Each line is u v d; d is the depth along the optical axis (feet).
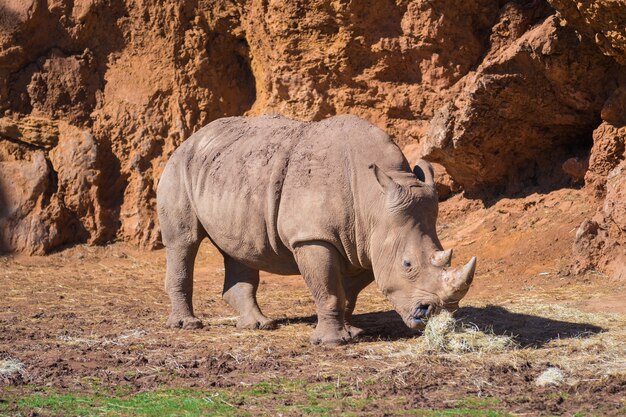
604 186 64.80
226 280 50.98
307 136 45.55
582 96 66.54
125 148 84.99
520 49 65.57
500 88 67.36
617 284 55.67
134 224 83.41
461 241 69.87
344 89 79.87
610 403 32.45
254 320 49.19
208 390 34.96
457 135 70.44
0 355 41.09
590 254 58.85
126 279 71.77
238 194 46.47
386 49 77.51
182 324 49.73
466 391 34.32
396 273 41.60
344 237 43.27
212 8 84.48
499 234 68.64
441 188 76.89
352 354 40.83
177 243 50.42
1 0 84.28
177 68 85.10
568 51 64.64
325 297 43.86
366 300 58.03
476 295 57.06
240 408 32.40
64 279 71.00
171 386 35.70
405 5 76.89
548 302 52.44
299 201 43.73
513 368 37.40
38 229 81.35
